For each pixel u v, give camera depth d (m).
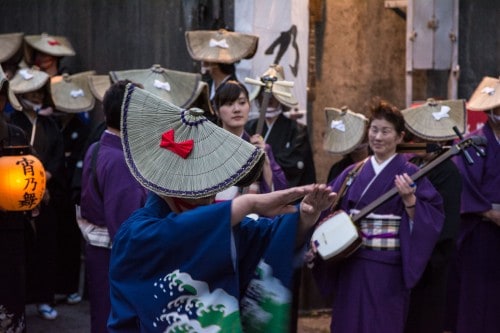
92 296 10.83
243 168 5.71
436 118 12.41
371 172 10.73
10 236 10.85
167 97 12.16
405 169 10.65
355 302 10.59
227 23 14.82
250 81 10.94
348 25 15.52
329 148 12.75
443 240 10.97
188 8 15.37
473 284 13.02
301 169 13.63
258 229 6.19
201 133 5.84
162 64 15.96
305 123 14.92
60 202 15.05
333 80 15.47
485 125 13.15
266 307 5.99
